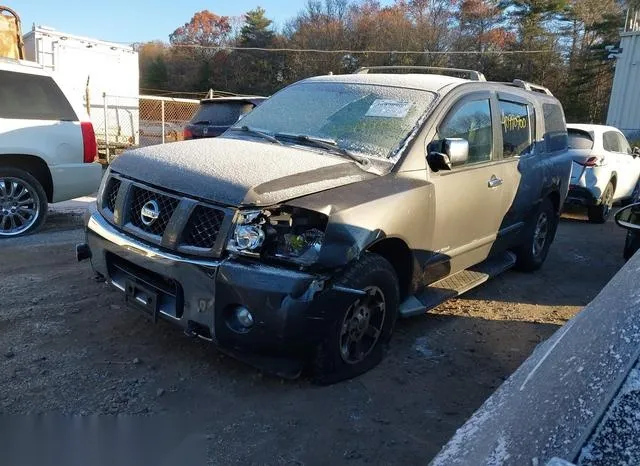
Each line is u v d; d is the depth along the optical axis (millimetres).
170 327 4211
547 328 4863
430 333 4535
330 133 4309
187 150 3943
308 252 3197
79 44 15914
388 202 3619
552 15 49750
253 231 3156
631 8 20656
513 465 1486
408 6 57188
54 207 8891
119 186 3830
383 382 3660
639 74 19531
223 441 2965
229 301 3160
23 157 6723
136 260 3488
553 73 46625
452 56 52562
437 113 4312
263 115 4848
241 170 3473
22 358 3662
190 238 3324
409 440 3078
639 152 12031
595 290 6113
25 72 6684
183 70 66875
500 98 5250
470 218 4664
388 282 3699
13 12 11031
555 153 6391
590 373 1602
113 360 3707
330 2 60719
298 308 3125
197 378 3545
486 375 3904
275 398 3381
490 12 53031
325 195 3385
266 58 63156
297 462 2834
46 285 4996
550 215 6574
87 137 7137
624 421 1396
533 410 1655
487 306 5312
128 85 17250
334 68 57250
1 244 6316
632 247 5422
